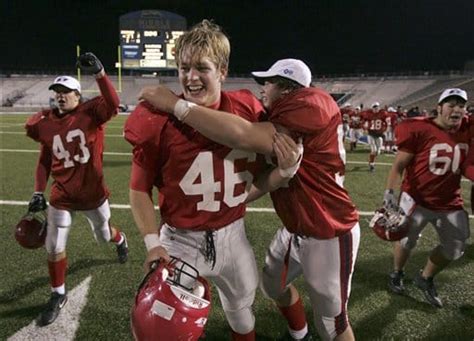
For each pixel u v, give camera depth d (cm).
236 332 204
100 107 280
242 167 174
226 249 179
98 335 256
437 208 287
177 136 161
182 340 151
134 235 435
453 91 268
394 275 319
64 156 280
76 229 448
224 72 163
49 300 287
